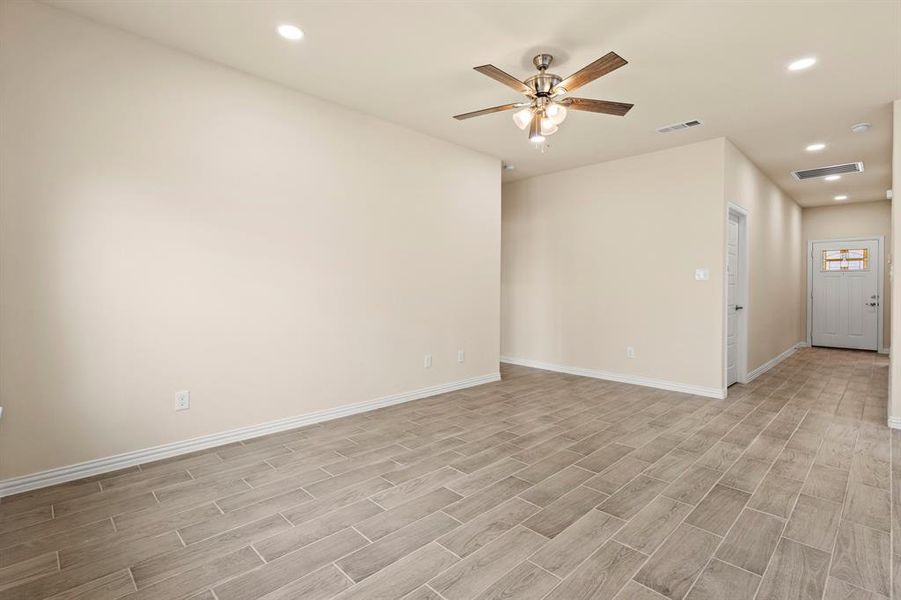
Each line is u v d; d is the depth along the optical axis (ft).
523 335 20.45
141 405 8.98
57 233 8.02
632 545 6.27
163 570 5.68
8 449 7.64
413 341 14.20
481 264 16.51
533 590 5.33
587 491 7.91
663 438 10.69
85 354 8.33
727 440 10.56
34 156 7.79
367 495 7.73
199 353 9.71
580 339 18.33
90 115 8.32
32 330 7.82
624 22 8.21
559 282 19.03
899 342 11.30
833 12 7.81
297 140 11.23
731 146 15.03
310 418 11.61
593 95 11.27
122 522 6.81
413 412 12.85
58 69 8.00
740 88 10.88
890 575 5.64
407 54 9.46
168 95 9.21
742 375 16.84
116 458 8.69
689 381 15.25
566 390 15.61
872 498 7.68
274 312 10.87
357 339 12.63
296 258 11.26
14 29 7.61
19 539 6.35
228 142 10.05
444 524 6.81
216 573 5.62
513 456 9.53
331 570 5.69
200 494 7.73
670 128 13.61
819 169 18.26
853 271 25.34
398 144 13.57
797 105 11.87
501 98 11.70
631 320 16.72
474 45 9.09
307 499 7.57
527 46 9.09
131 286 8.81
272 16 8.15
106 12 8.08
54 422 8.05
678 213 15.46
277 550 6.12
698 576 5.62
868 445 10.23
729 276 15.98
